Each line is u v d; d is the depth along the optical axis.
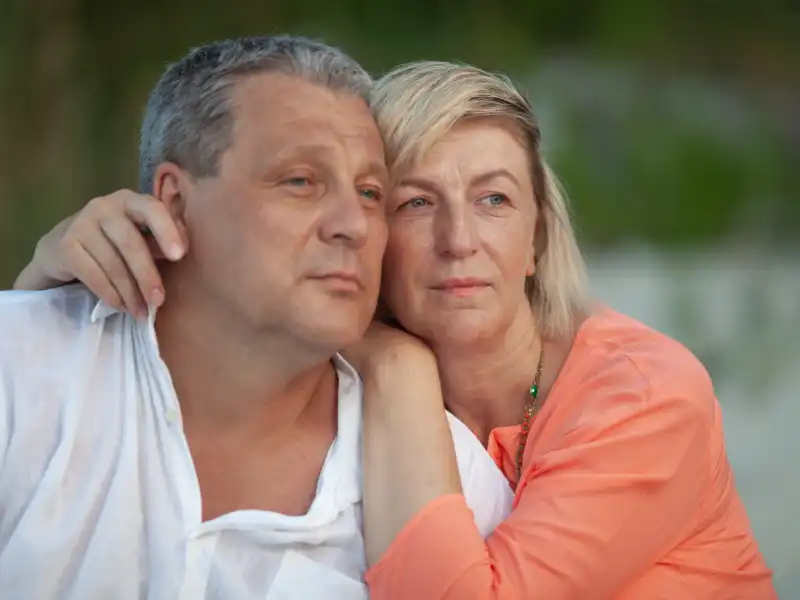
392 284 1.69
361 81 1.48
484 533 1.56
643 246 6.44
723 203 6.52
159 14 4.23
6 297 1.51
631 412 1.59
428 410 1.52
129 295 1.43
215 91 1.40
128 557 1.38
